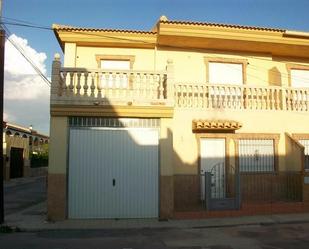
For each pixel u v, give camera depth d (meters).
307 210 15.90
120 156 14.78
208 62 19.34
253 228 13.27
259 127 17.50
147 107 14.80
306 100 18.16
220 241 11.23
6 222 14.12
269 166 17.47
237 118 17.30
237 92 17.42
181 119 16.91
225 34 18.31
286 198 16.86
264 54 20.16
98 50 18.91
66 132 14.58
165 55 19.06
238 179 15.34
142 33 18.42
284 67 20.47
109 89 14.85
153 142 14.91
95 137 14.74
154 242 11.12
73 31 18.22
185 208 15.58
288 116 17.86
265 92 17.69
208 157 17.08
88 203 14.55
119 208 14.62
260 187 17.08
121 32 18.34
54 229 13.03
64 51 18.86
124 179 14.73
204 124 16.53
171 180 14.68
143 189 14.73
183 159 16.78
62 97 14.52
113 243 10.98
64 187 14.38
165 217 14.48
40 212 16.67
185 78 19.05
